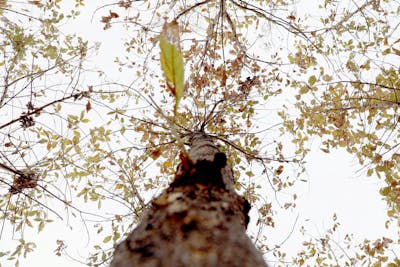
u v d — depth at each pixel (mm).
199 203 1129
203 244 894
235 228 1041
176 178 1356
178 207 1096
